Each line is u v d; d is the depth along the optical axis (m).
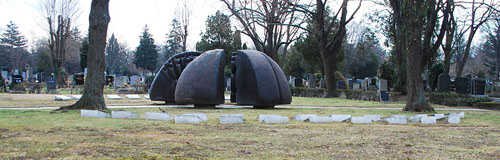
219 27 47.22
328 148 6.85
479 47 75.25
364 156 6.19
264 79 16.59
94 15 14.29
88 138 7.46
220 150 6.43
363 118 11.34
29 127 8.95
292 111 15.88
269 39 35.94
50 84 32.62
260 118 11.12
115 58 95.50
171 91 19.75
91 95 14.31
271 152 6.35
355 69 69.56
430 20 23.17
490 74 70.69
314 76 51.66
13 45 95.69
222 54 17.12
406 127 10.45
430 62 33.09
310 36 39.50
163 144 6.93
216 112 14.52
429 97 25.89
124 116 11.52
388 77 37.91
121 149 6.37
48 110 14.33
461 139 8.34
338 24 38.84
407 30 17.83
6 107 16.30
